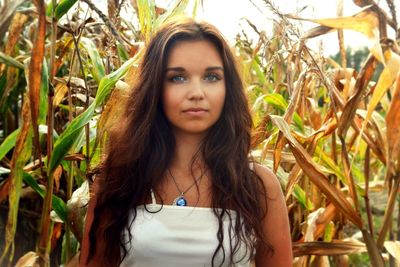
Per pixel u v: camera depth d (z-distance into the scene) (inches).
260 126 75.4
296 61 82.7
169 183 55.7
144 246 53.1
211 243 52.6
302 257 81.7
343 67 79.7
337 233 92.5
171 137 56.4
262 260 58.8
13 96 86.3
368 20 68.9
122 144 56.1
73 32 66.9
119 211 55.2
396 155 70.0
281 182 82.9
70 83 73.7
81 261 59.9
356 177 105.1
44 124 70.6
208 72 53.4
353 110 71.2
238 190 54.5
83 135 69.2
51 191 62.2
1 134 93.3
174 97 53.1
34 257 61.8
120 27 92.4
